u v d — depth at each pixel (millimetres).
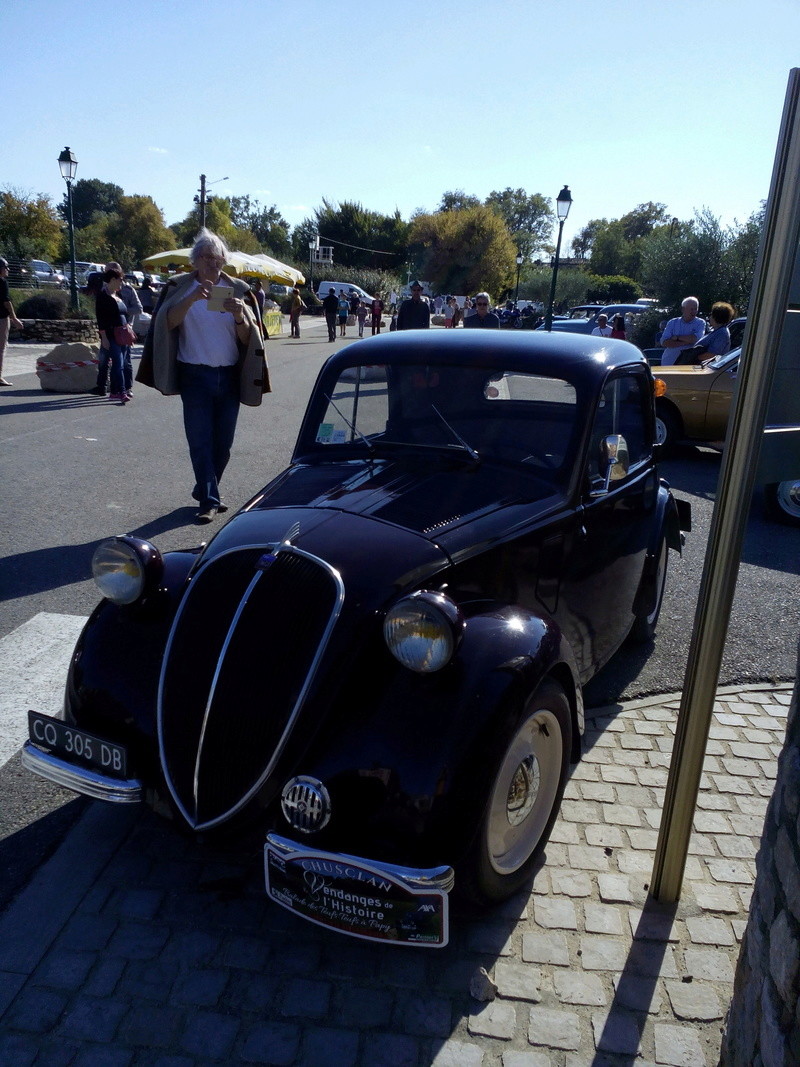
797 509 7617
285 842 2346
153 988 2428
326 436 3779
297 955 2561
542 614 2811
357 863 2264
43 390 12750
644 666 4566
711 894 2859
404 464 3473
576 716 2898
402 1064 2223
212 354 6125
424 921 2270
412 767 2309
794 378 2359
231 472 8328
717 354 10930
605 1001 2428
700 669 2529
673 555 6582
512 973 2516
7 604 4938
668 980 2504
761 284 2264
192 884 2836
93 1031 2289
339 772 2354
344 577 2596
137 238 69500
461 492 3182
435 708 2385
